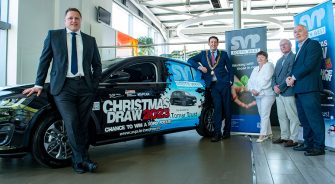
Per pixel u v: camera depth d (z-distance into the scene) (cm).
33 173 310
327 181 278
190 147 446
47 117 316
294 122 438
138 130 395
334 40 397
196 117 494
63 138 327
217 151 416
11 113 296
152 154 400
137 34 1570
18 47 702
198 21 1006
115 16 1295
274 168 324
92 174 306
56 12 822
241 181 281
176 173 309
